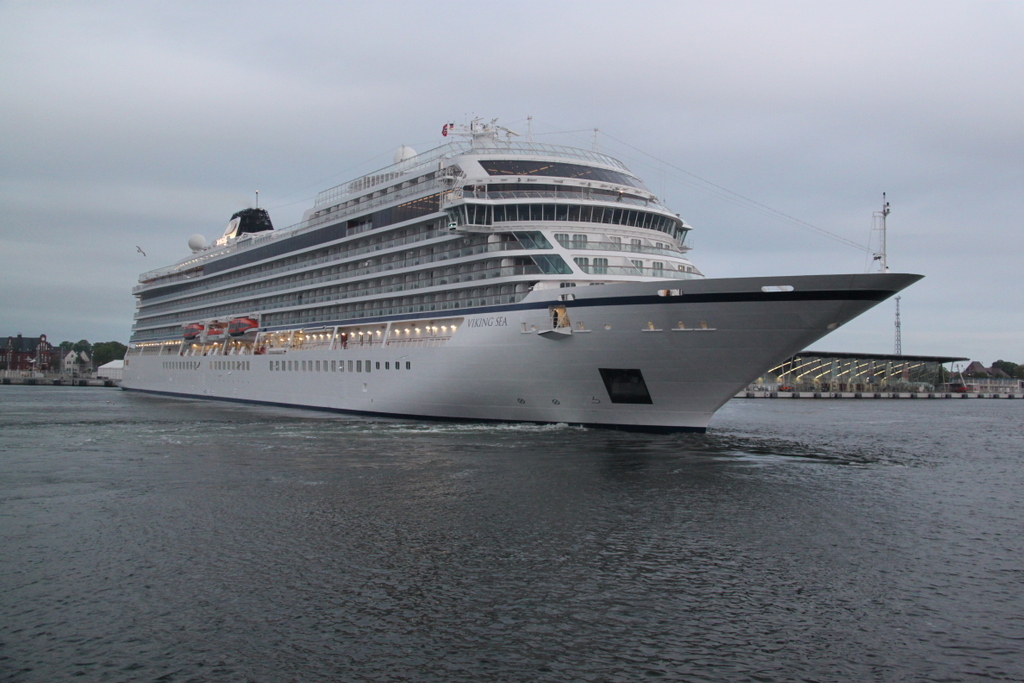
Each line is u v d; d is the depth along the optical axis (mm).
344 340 61562
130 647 15977
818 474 34531
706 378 40000
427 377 51094
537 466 34562
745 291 36438
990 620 17547
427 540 23234
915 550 22656
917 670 15250
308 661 15469
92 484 31297
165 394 95188
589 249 45188
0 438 46625
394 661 15492
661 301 38344
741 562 21359
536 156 50688
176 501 28141
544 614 17766
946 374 153625
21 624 17016
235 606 18094
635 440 41500
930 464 38719
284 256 68188
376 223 57906
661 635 16703
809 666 15383
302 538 23391
